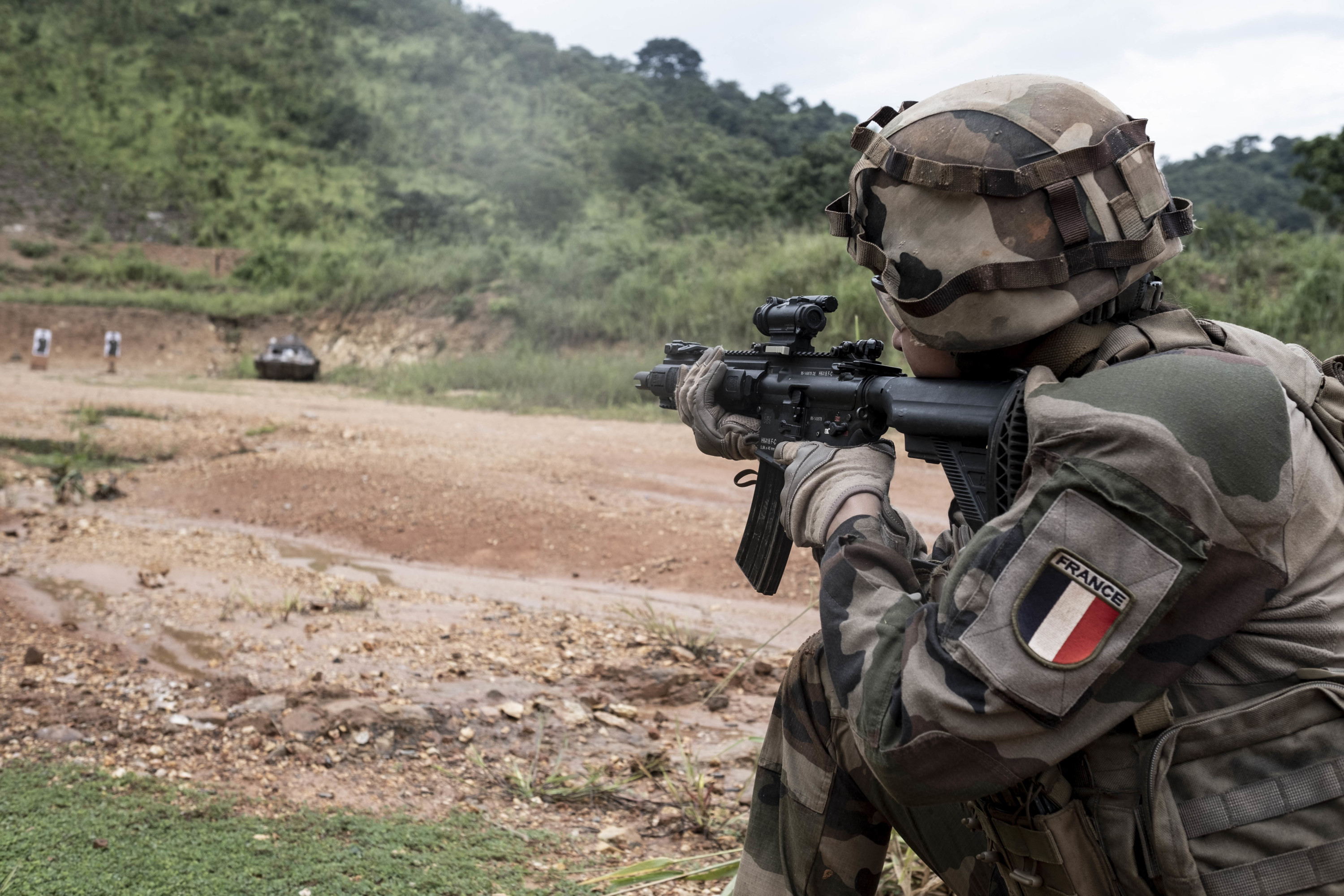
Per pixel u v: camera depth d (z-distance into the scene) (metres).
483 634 4.32
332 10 87.12
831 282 14.66
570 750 3.17
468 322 21.91
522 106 73.50
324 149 59.69
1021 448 1.23
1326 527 1.12
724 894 2.03
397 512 7.00
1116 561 1.07
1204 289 12.91
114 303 26.44
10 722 3.10
